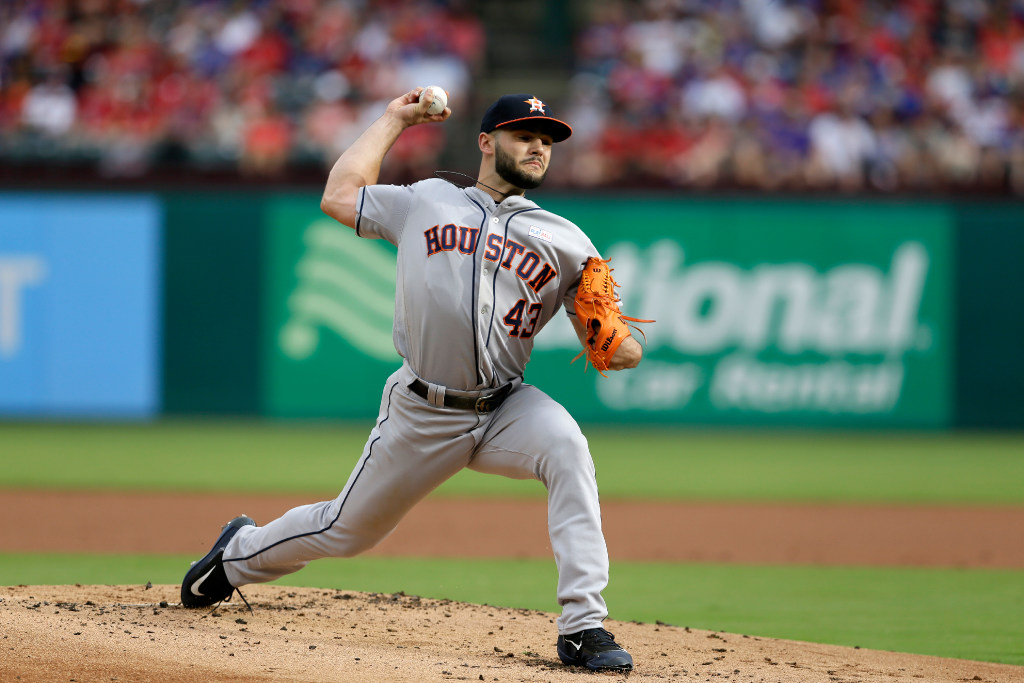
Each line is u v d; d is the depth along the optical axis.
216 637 13.94
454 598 19.84
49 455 43.88
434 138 59.38
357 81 62.25
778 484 38.66
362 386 54.66
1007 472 42.22
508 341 13.96
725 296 54.94
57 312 54.72
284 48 62.97
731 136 58.88
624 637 16.22
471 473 42.75
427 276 13.59
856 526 30.22
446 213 13.81
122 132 57.25
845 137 59.12
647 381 54.84
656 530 29.33
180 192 54.78
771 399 54.88
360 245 54.47
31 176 54.97
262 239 54.81
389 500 14.28
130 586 18.47
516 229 13.86
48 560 23.59
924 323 54.75
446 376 13.75
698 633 16.67
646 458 45.50
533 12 72.69
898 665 14.63
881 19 65.69
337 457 43.12
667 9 67.88
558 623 13.58
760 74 63.09
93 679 11.76
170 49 62.59
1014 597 20.75
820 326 54.72
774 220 54.81
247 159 56.47
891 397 54.69
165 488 35.44
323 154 57.22
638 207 54.84
